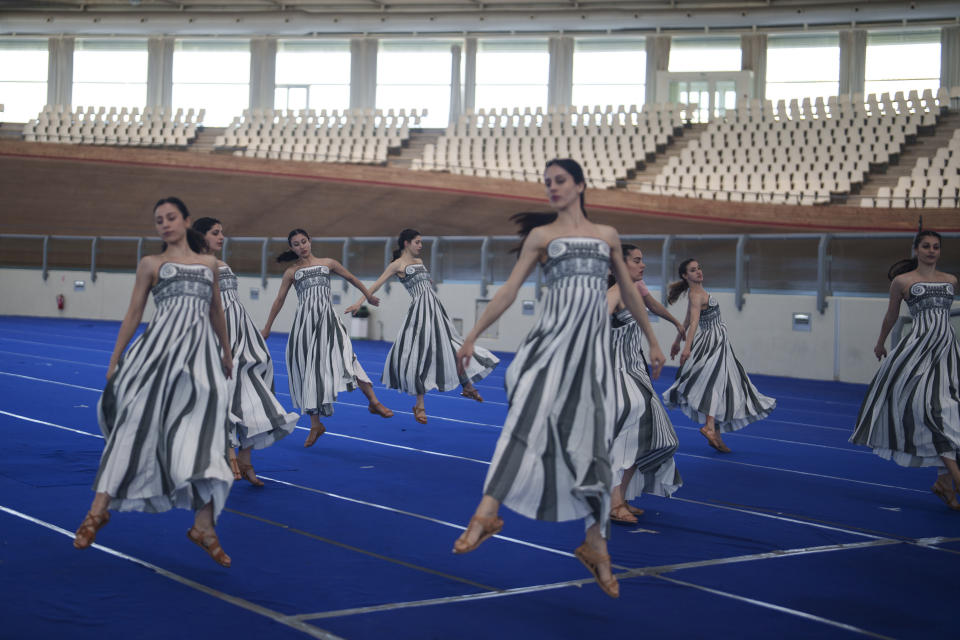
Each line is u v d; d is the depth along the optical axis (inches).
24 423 311.3
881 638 131.0
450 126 1224.8
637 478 204.2
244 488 222.2
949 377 221.8
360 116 1270.9
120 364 155.3
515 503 133.7
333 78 1342.3
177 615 131.4
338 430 323.6
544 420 135.4
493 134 1210.6
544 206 1040.8
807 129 1066.1
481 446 295.9
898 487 248.5
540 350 138.9
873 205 893.2
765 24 1139.9
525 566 162.7
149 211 1097.4
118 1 1293.1
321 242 841.5
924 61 1143.6
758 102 1112.2
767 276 592.4
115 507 149.6
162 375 151.9
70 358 570.9
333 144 1233.4
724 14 1133.1
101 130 1318.9
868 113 1069.8
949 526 203.9
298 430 321.1
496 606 140.5
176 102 1369.3
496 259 721.6
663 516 206.1
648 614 138.9
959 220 816.9
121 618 129.2
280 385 471.5
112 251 1000.2
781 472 267.0
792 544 184.1
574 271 139.6
